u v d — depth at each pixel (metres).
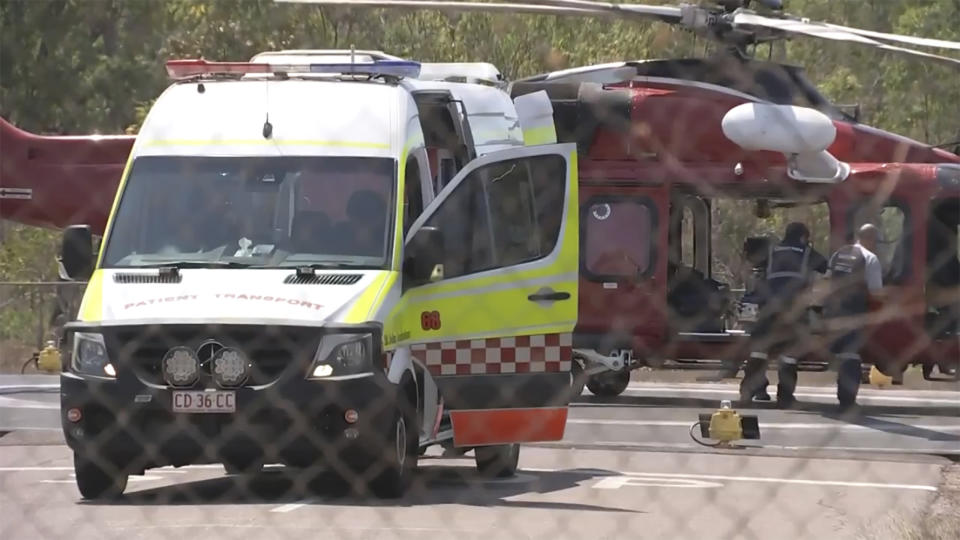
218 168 36.78
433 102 40.53
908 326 66.69
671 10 57.97
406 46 101.00
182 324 32.97
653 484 39.47
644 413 61.41
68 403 33.66
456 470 42.00
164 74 129.12
